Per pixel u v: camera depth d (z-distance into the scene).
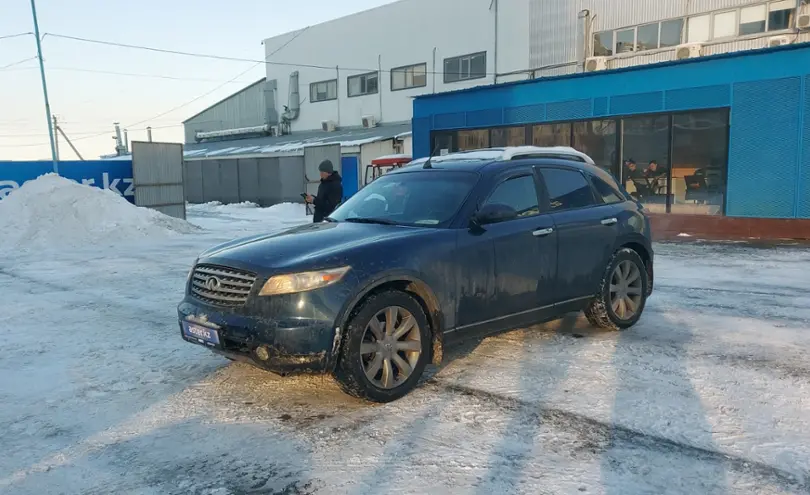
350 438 3.75
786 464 3.30
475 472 3.28
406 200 5.23
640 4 23.52
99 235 14.24
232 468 3.41
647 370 4.82
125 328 6.50
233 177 31.95
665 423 3.84
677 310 6.86
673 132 15.08
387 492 3.11
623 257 5.95
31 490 3.22
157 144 20.05
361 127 36.59
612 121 16.14
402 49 33.66
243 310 4.08
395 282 4.38
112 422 4.08
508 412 4.07
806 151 13.14
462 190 5.03
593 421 3.89
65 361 5.39
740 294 7.70
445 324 4.58
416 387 4.57
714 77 14.20
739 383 4.51
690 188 14.92
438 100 20.00
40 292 8.61
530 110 17.66
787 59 13.19
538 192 5.43
